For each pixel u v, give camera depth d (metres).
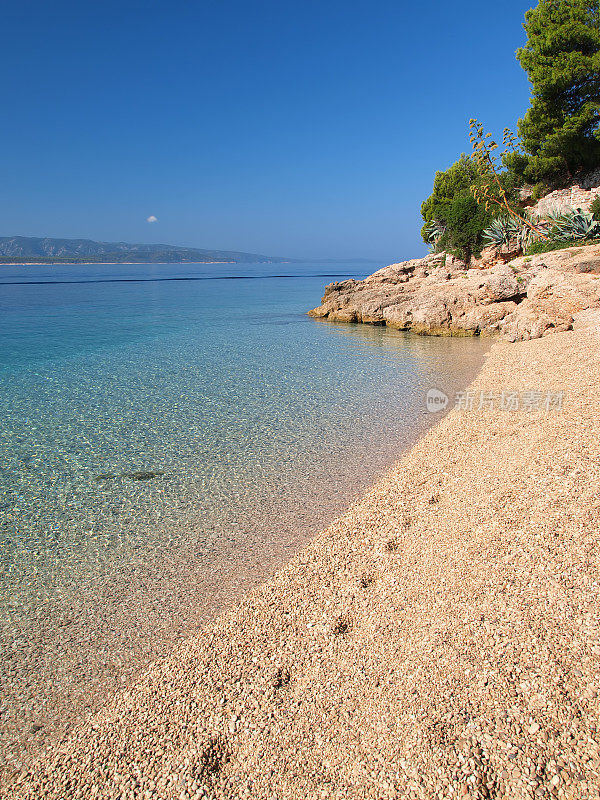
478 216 39.88
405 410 13.62
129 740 4.15
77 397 16.06
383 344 25.73
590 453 7.82
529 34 39.50
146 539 7.59
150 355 23.88
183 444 11.57
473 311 27.08
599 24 37.16
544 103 37.91
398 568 6.04
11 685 4.96
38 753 4.20
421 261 45.88
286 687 4.48
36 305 54.19
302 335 30.09
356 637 4.97
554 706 3.79
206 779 3.71
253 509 8.38
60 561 7.09
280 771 3.70
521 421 10.69
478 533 6.34
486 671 4.21
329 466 10.02
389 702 4.11
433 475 8.65
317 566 6.34
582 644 4.29
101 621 5.85
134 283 106.25
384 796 3.40
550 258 28.00
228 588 6.34
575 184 38.78
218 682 4.66
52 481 9.73
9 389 17.22
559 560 5.42
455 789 3.35
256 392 16.33
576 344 17.52
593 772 3.30
